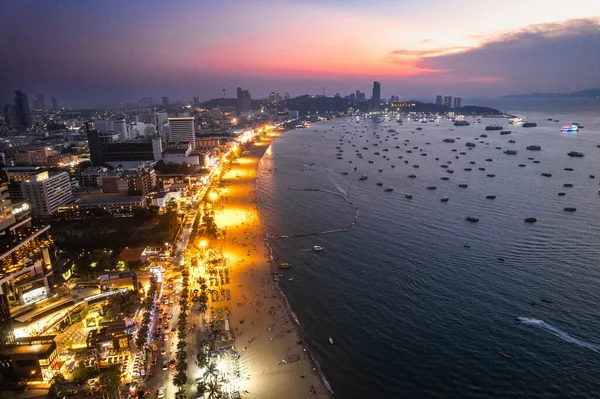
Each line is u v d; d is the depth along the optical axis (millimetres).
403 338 197250
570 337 194250
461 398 162000
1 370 161500
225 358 176375
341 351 188875
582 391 163250
